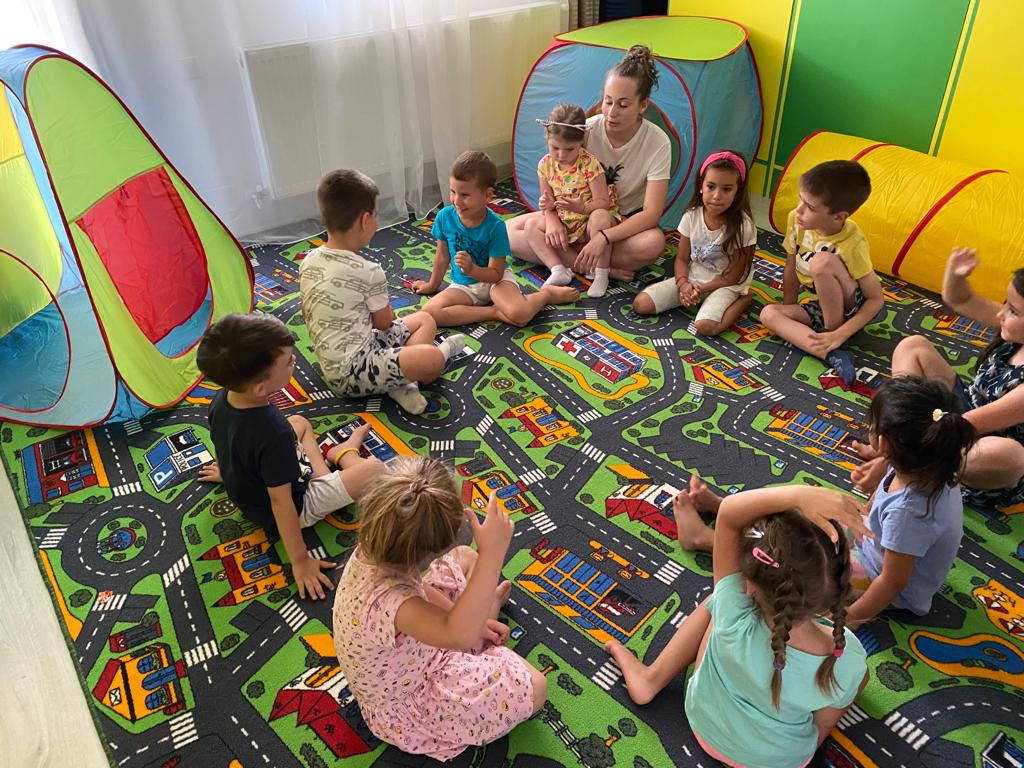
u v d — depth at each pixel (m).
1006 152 2.35
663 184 2.43
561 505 1.63
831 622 1.15
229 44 2.47
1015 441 1.54
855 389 1.98
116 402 1.85
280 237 2.79
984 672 1.29
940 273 2.28
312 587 1.43
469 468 1.74
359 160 2.84
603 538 1.55
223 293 2.15
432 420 1.89
